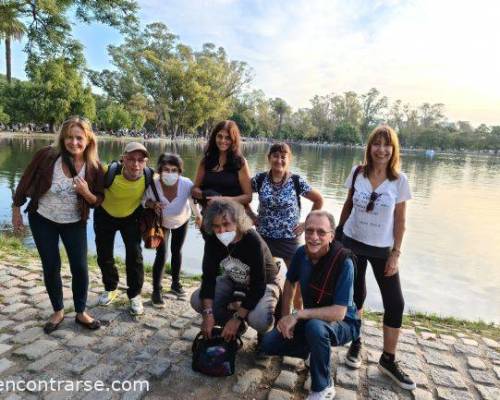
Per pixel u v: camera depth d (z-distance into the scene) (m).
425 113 110.19
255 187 3.64
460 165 43.81
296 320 2.53
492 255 8.16
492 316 5.29
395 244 2.81
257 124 82.38
